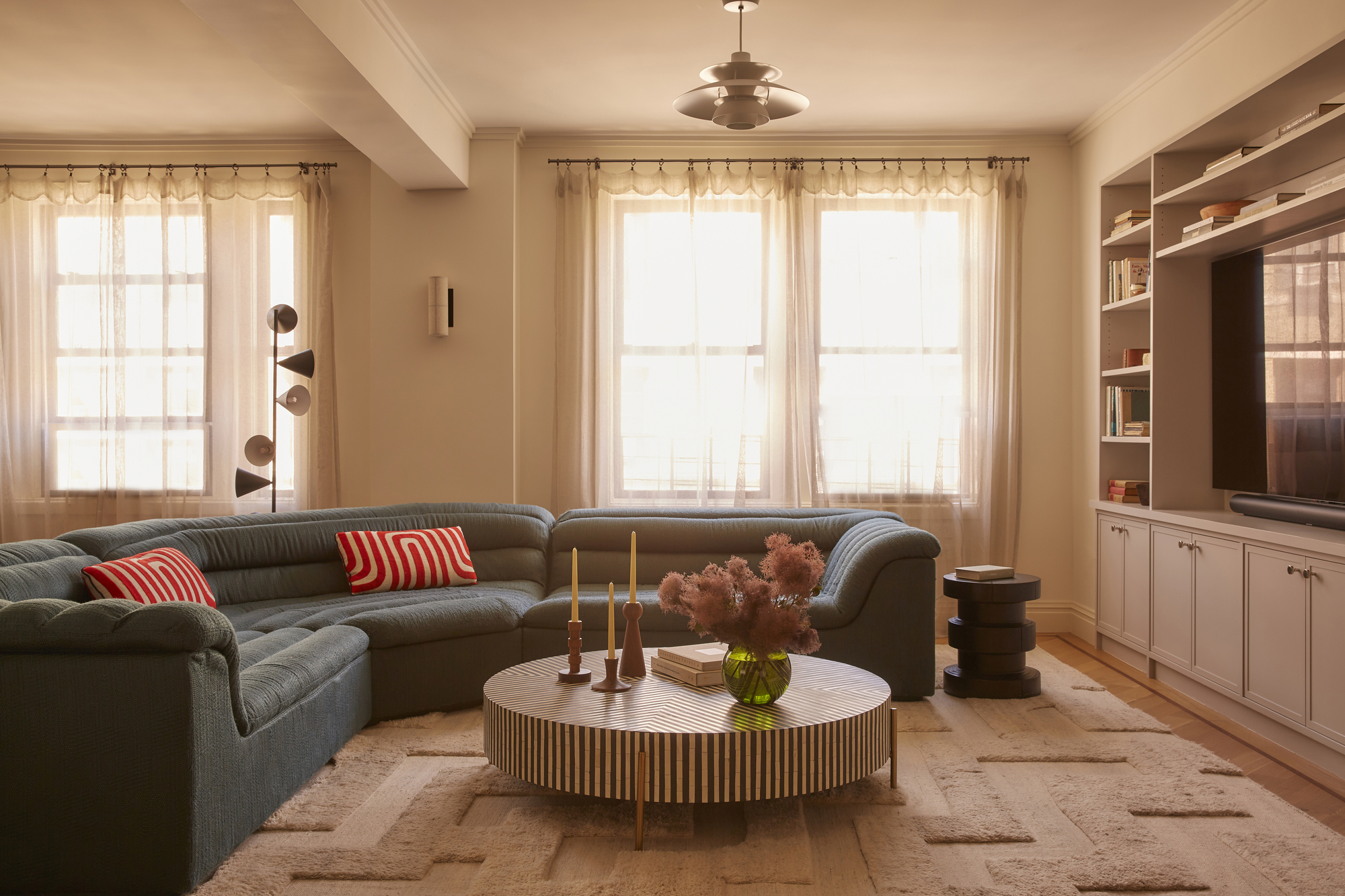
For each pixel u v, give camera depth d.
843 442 5.11
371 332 5.03
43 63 4.16
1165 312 4.01
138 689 1.98
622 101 4.60
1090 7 3.55
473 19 3.64
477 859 2.17
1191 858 2.17
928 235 5.11
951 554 5.07
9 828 1.99
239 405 5.17
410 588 3.98
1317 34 3.05
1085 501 4.99
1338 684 2.74
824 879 2.08
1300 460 3.31
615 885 2.04
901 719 3.31
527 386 5.18
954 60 4.09
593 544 4.36
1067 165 5.17
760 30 3.76
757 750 2.27
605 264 5.11
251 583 3.79
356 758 2.89
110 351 5.17
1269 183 3.58
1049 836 2.30
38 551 2.96
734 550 4.31
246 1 2.73
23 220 5.16
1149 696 3.72
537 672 2.86
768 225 5.09
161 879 1.98
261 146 5.23
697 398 5.07
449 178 4.75
